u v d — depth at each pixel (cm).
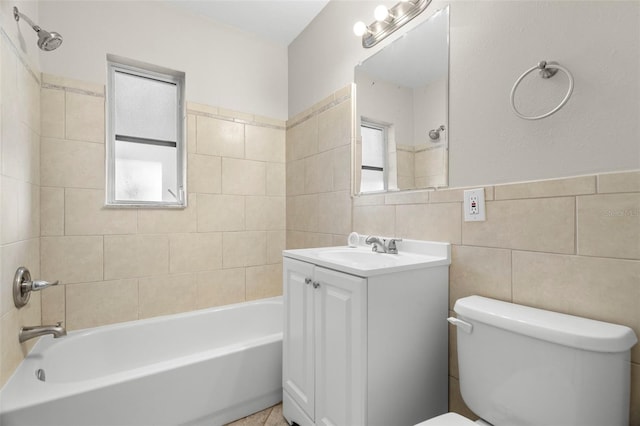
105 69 183
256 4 207
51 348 151
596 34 90
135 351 184
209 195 220
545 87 101
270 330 229
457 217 128
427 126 141
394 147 157
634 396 83
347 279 110
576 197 94
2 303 116
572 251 95
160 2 202
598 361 76
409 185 149
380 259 139
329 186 203
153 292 199
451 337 129
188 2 203
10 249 123
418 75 146
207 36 219
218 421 148
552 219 99
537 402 85
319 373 125
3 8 118
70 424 114
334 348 117
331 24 204
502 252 112
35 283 134
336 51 199
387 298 110
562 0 97
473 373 101
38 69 161
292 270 146
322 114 211
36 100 157
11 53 125
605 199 88
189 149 212
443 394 128
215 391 147
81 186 176
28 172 146
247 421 153
